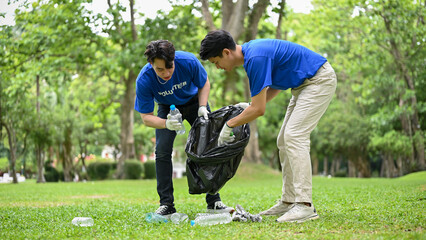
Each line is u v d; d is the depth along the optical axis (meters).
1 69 16.72
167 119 4.09
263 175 16.34
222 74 16.86
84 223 3.89
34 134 24.91
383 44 21.77
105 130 36.97
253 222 3.67
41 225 3.95
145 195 8.78
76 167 36.47
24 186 16.08
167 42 3.84
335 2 21.75
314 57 3.76
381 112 23.44
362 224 3.32
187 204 5.84
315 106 3.70
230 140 3.72
